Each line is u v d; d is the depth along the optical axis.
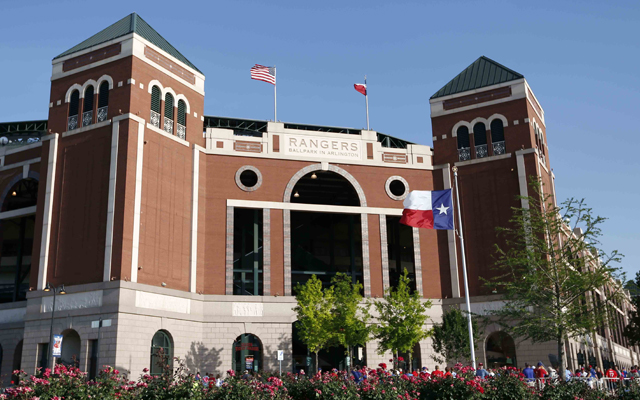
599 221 36.88
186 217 46.12
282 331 46.31
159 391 20.58
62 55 47.66
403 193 52.56
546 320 36.97
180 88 48.12
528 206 48.41
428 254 50.56
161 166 44.88
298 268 55.44
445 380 22.77
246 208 49.09
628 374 32.31
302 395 23.53
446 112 53.47
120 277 40.16
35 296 42.84
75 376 19.97
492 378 24.30
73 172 44.38
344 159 51.38
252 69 53.66
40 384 18.98
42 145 46.06
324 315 44.28
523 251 39.66
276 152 50.16
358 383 23.67
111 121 43.72
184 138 47.59
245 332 45.69
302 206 49.53
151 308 41.62
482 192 50.66
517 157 50.03
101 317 40.00
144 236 42.38
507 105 51.50
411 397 22.42
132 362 39.69
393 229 57.66
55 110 46.81
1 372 45.75
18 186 53.72
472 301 48.66
